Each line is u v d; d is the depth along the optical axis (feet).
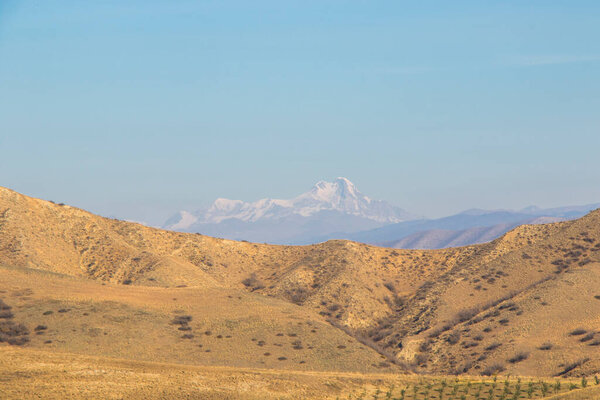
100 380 265.75
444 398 295.48
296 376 309.63
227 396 265.13
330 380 312.71
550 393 299.38
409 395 300.81
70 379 262.67
